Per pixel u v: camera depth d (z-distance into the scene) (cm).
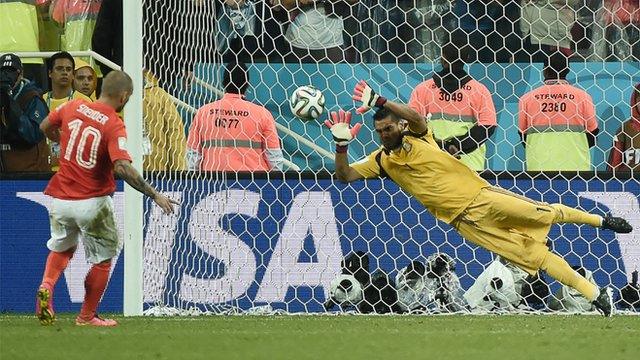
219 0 4678
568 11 4788
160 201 2923
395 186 3978
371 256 3978
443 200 3453
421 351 2286
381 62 4825
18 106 4081
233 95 4184
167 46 4175
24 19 4628
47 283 3052
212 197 3975
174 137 4059
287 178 3991
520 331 2831
